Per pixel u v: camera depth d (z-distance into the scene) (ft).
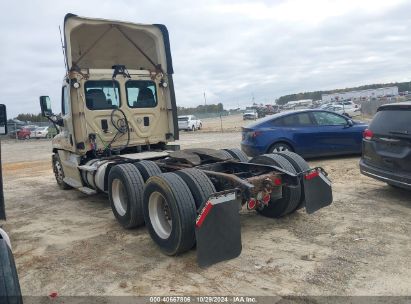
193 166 20.20
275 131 35.14
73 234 19.71
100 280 14.16
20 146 96.63
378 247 15.39
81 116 24.72
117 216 20.16
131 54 28.02
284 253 15.40
